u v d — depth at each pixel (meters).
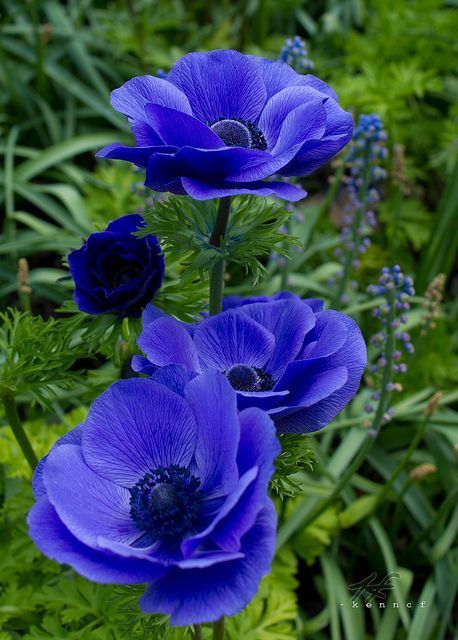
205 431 0.37
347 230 0.61
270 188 0.38
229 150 0.37
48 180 0.79
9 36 0.88
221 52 0.41
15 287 0.65
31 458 0.47
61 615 0.50
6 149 0.72
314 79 0.41
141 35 0.80
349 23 0.89
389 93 0.70
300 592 0.58
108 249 0.45
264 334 0.40
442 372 0.63
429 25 0.81
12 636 0.50
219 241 0.42
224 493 0.36
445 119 0.84
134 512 0.38
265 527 0.35
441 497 0.61
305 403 0.38
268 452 0.35
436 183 0.82
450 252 0.68
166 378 0.38
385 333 0.51
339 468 0.57
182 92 0.41
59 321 0.46
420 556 0.58
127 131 0.78
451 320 0.66
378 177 0.58
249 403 0.38
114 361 0.46
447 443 0.60
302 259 0.66
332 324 0.39
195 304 0.46
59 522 0.36
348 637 0.53
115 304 0.45
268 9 0.89
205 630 0.49
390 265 0.69
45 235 0.66
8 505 0.51
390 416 0.51
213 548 0.37
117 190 0.67
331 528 0.55
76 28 0.86
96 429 0.38
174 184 0.39
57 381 0.46
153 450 0.38
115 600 0.42
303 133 0.38
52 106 0.83
